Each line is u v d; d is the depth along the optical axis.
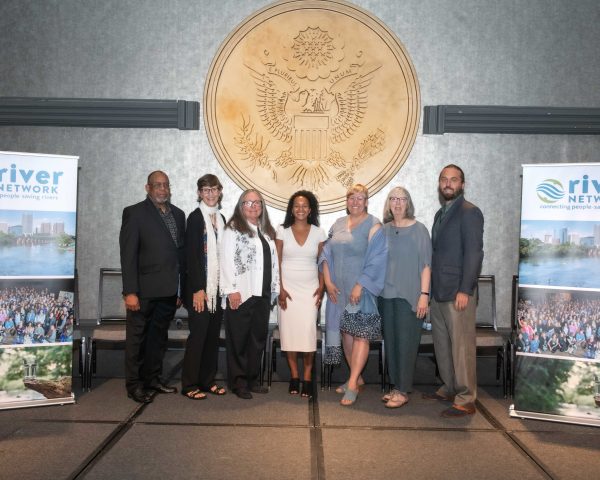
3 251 4.24
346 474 3.21
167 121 5.91
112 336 4.88
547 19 5.92
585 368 4.06
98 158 5.96
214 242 4.58
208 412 4.26
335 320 4.77
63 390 4.40
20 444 3.58
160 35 5.94
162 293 4.52
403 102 5.90
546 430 3.97
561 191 4.15
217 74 5.90
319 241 4.84
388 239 4.52
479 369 5.71
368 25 5.90
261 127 5.93
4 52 5.94
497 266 5.96
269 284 4.70
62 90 5.96
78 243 5.97
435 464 3.36
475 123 5.88
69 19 5.94
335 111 5.94
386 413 4.31
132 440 3.67
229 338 4.68
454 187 4.36
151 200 4.61
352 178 5.93
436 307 4.52
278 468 3.27
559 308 4.13
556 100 5.93
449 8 5.92
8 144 5.97
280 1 5.91
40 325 4.34
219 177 5.97
